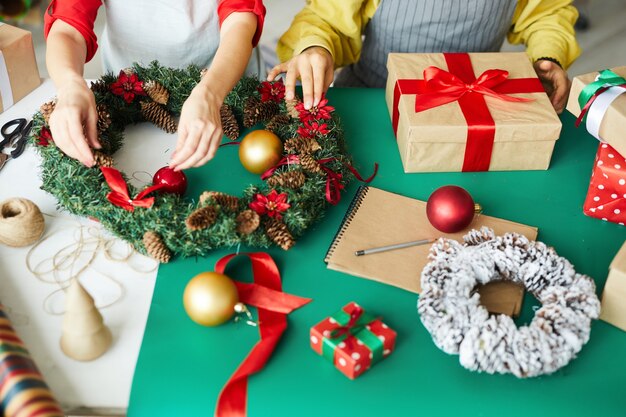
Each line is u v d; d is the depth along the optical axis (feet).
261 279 3.29
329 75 4.42
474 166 3.96
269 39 8.93
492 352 2.78
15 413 2.51
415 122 3.76
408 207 3.71
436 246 3.32
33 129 3.80
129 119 4.22
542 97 3.98
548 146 3.89
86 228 3.60
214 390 2.84
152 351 2.98
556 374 2.92
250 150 3.71
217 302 2.98
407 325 3.11
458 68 4.20
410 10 4.79
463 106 3.88
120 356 2.99
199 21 4.76
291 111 3.97
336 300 3.22
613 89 3.44
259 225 3.43
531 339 2.78
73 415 2.80
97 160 3.62
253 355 2.91
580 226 3.65
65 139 3.47
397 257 3.43
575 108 3.65
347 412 2.77
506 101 3.93
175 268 3.37
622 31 9.32
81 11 4.08
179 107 4.22
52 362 2.96
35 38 8.21
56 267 3.38
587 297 2.95
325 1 4.76
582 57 8.90
